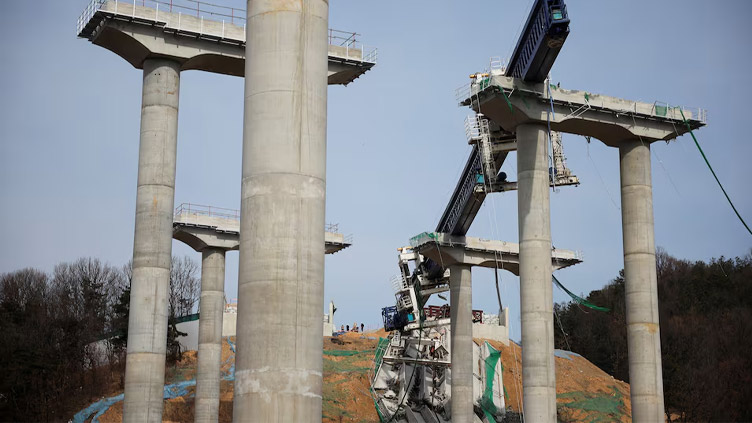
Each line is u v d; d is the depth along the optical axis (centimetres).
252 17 1930
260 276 1805
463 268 5506
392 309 6241
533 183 3850
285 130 1856
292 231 1820
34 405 6019
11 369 6044
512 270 5694
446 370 6316
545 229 3816
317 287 1839
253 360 1777
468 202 5000
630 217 4044
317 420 1791
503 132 4562
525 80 3825
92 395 6444
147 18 3562
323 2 1962
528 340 3731
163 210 3472
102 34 3566
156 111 3581
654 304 3919
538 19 3553
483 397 6538
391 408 6253
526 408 3694
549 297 3766
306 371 1784
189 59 3672
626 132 4056
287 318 1784
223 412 6044
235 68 3856
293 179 1839
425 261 5956
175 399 6056
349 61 3919
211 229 5244
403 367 6250
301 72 1889
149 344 3359
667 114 4062
